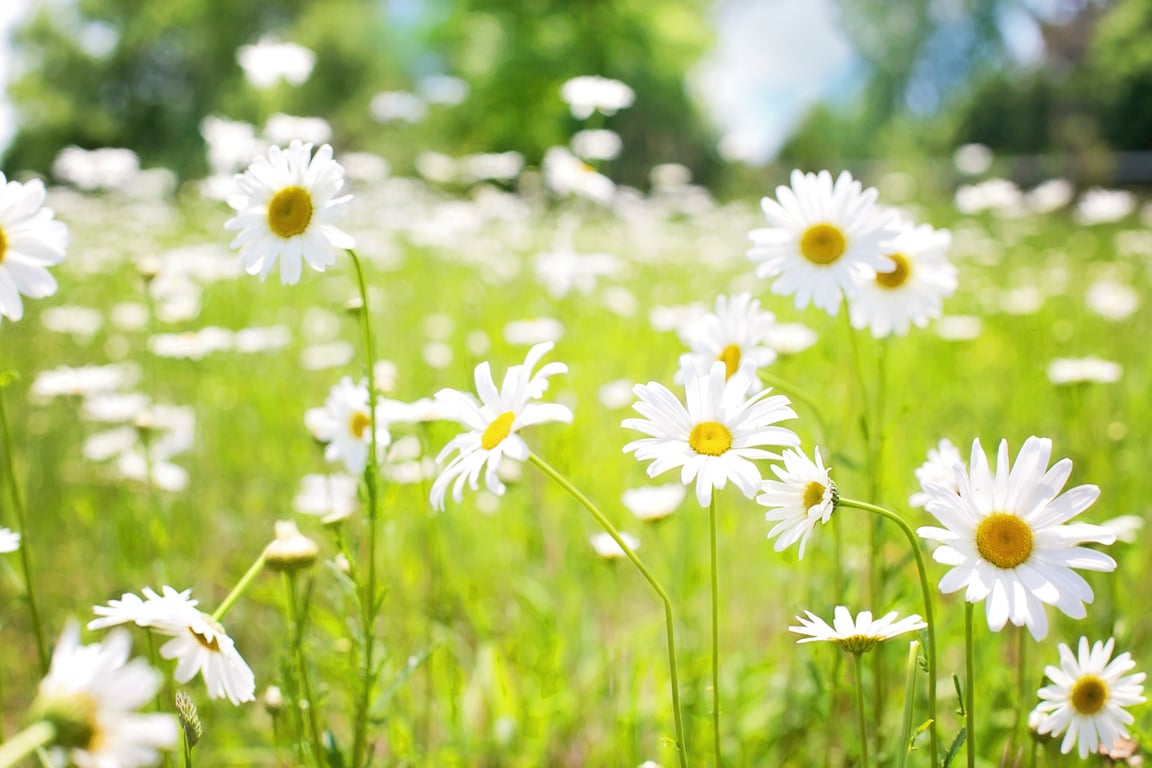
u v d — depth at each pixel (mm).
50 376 3232
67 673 973
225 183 5266
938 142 26828
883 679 2191
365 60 37688
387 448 2180
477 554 3236
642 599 3148
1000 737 2088
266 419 4270
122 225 9031
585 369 4457
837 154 38969
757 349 2121
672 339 4824
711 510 1500
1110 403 4164
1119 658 1483
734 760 2279
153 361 3848
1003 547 1306
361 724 1832
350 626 1926
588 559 3100
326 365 4340
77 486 3762
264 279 1725
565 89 5324
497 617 3145
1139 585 2814
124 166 8023
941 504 1327
